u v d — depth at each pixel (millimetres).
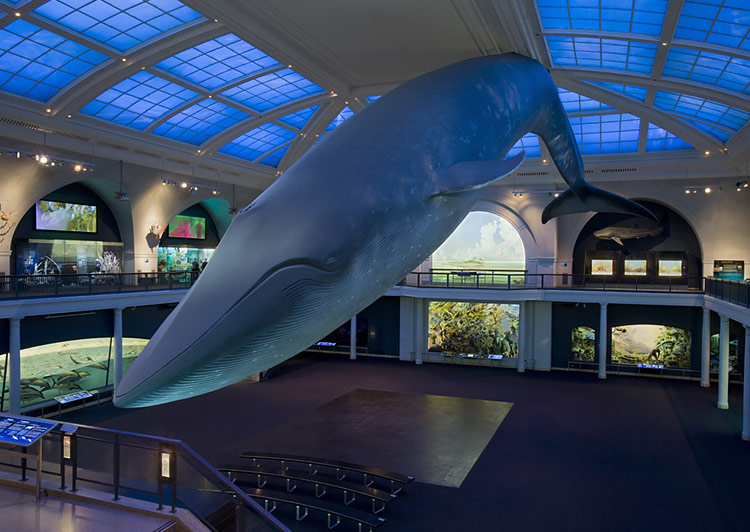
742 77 16359
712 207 26781
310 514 12531
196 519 6191
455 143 6402
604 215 30484
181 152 24359
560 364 28797
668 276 29031
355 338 30953
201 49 16969
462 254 30875
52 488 6781
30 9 13719
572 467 15039
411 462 15438
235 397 22547
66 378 21484
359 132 5766
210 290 4371
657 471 14758
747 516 12141
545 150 26469
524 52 14281
